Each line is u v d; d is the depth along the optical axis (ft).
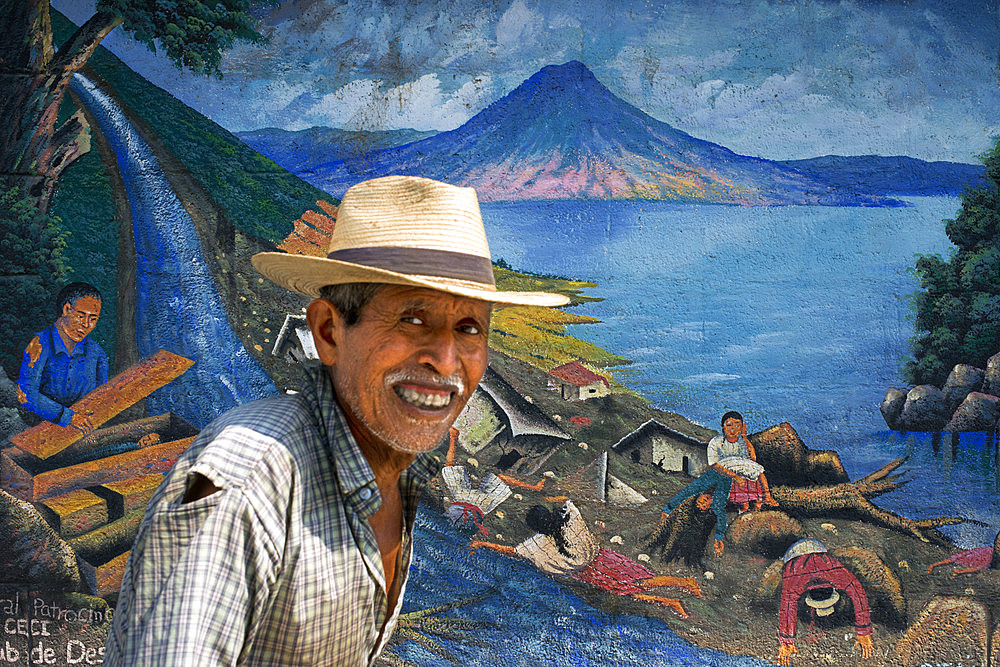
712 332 11.52
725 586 11.23
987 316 11.18
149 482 11.73
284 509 4.01
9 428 11.62
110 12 11.73
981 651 10.98
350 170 11.82
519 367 11.63
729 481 11.36
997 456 11.09
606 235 11.63
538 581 11.39
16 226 11.72
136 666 3.52
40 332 11.74
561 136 11.67
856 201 11.39
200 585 3.66
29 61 11.71
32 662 11.53
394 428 4.42
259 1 11.80
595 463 11.50
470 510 11.51
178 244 11.80
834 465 11.28
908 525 11.14
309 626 4.08
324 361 4.66
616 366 11.57
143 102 11.78
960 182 11.27
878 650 11.05
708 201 11.55
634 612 11.30
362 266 4.17
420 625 11.39
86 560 11.59
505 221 11.75
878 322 11.37
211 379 11.79
